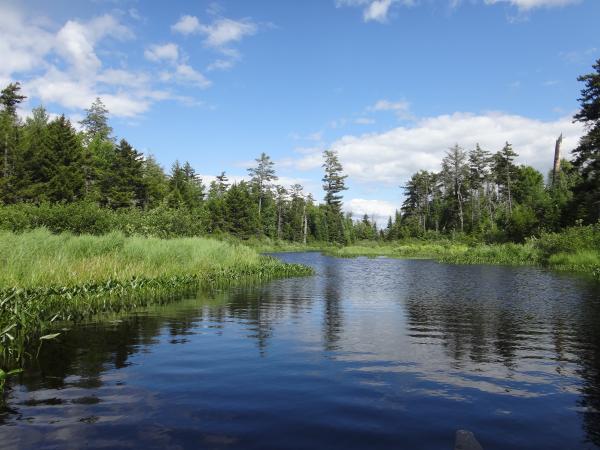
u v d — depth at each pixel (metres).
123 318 10.11
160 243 20.02
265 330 8.91
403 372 6.07
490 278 21.59
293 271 24.48
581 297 14.38
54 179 44.66
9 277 11.25
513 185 72.25
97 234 26.83
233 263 22.50
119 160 56.66
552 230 46.56
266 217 91.38
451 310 11.78
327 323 9.77
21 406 4.67
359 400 4.93
